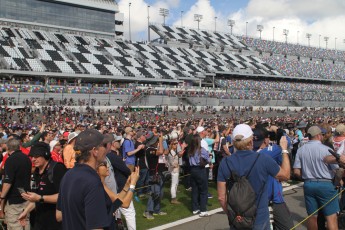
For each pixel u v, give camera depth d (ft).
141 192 36.86
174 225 27.53
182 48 281.13
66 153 20.89
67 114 135.33
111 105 176.55
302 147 21.76
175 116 167.32
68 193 11.67
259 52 322.34
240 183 14.88
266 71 284.82
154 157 30.37
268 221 15.35
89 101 168.35
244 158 15.53
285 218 20.13
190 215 30.40
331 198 20.79
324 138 28.55
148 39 296.30
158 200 30.60
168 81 217.77
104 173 15.79
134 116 146.30
